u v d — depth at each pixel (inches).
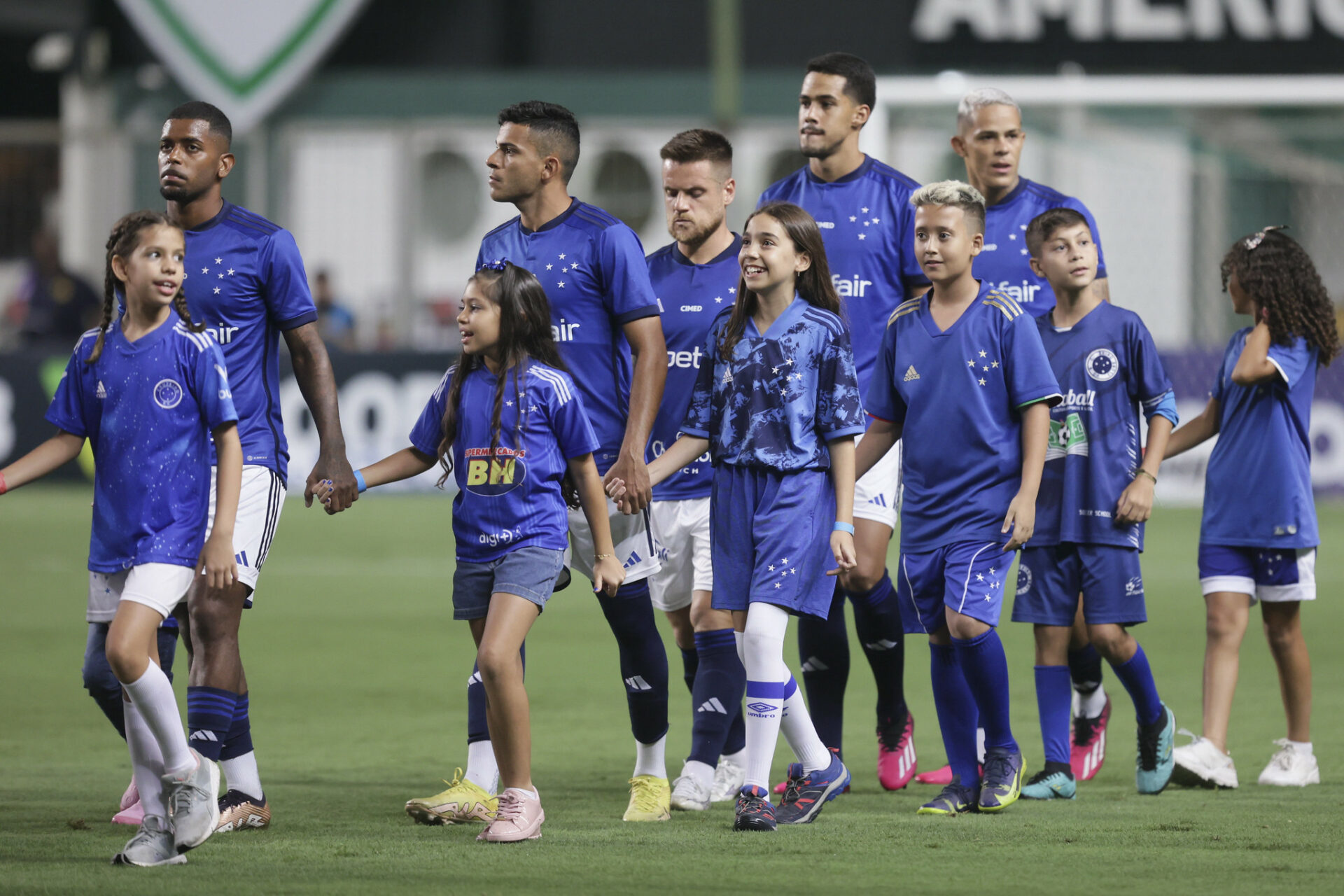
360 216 2642.7
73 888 456.4
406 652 1068.5
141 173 2566.4
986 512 602.2
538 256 640.4
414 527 1961.1
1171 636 1130.0
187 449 513.3
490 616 546.6
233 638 570.6
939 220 602.5
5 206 2672.2
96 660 562.6
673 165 675.4
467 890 454.0
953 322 609.9
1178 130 2111.2
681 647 704.4
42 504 2174.0
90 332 526.0
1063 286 667.4
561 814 597.0
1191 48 2438.5
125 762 711.1
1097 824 565.0
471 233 2711.6
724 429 587.2
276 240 606.5
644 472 598.2
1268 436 675.4
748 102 2659.9
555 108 641.0
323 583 1450.5
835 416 574.6
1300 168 2116.1
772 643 565.6
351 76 2696.9
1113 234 2132.1
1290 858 503.2
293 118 2699.3
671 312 692.7
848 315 737.0
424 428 596.4
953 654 612.1
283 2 2613.2
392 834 550.3
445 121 2655.0
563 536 562.3
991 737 608.7
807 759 589.9
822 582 577.6
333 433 609.6
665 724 611.8
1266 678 964.0
